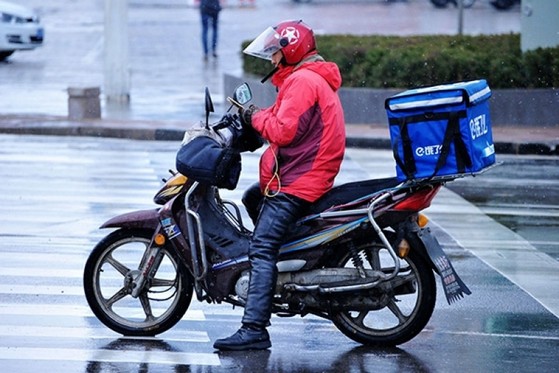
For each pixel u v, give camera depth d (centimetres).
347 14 10006
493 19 9388
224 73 5681
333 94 1712
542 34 4919
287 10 10556
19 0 11181
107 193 3192
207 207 1753
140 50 7725
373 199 1694
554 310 2048
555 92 4600
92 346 1761
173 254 1786
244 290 1739
